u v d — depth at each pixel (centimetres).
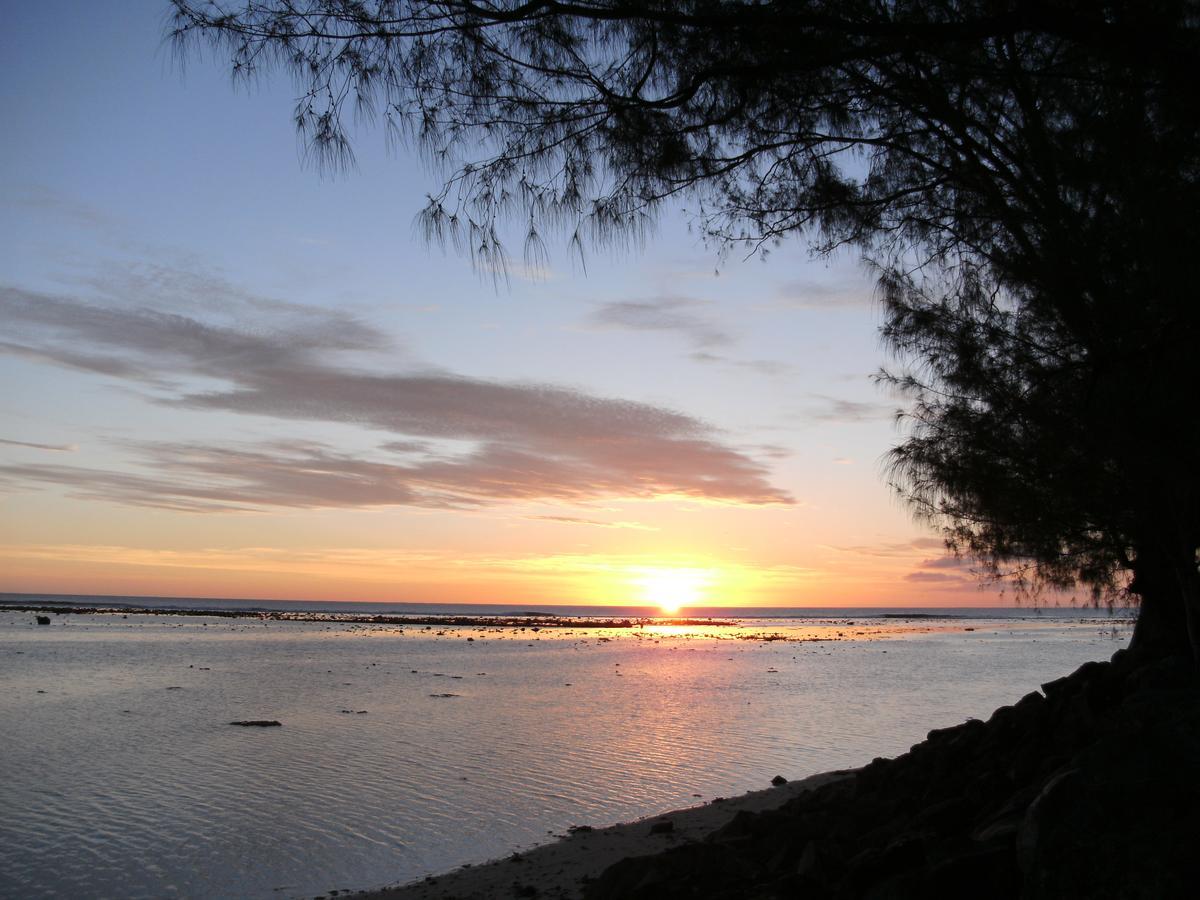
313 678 3678
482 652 5656
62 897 1070
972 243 703
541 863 1117
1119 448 554
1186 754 557
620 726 2422
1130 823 516
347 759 1898
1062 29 430
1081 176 531
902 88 601
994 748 920
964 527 816
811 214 696
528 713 2680
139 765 1816
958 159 677
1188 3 443
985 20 438
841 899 639
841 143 665
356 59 489
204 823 1382
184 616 11150
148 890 1091
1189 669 796
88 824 1376
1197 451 535
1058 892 513
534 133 539
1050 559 818
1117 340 527
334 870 1163
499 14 485
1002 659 5244
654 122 552
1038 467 675
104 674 3662
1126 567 847
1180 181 494
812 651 6247
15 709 2586
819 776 1593
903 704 2959
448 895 1003
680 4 498
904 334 720
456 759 1914
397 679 3709
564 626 11462
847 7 497
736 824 971
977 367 649
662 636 8738
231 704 2777
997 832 622
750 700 3073
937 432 751
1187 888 480
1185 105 470
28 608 12138
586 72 538
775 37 489
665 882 777
